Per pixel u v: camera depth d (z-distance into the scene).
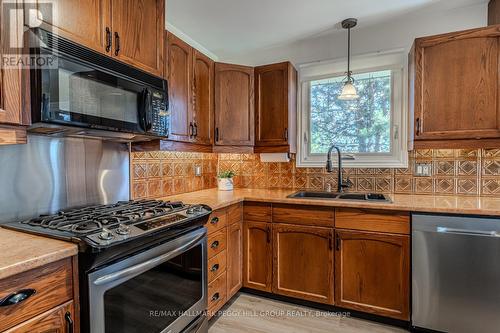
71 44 1.19
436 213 1.74
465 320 1.69
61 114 1.14
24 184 1.37
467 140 1.89
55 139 1.51
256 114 2.62
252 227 2.32
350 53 2.55
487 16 2.12
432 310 1.76
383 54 2.42
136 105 1.53
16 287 0.84
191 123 2.17
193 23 2.37
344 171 2.58
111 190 1.83
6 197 1.31
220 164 3.08
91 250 0.99
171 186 2.39
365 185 2.51
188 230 1.58
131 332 1.22
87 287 1.02
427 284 1.77
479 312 1.66
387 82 2.47
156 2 1.71
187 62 2.12
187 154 2.61
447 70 1.92
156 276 1.37
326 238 2.06
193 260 1.65
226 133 2.52
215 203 1.96
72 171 1.59
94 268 1.05
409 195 2.30
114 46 1.42
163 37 1.77
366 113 2.55
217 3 2.06
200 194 2.47
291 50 2.81
